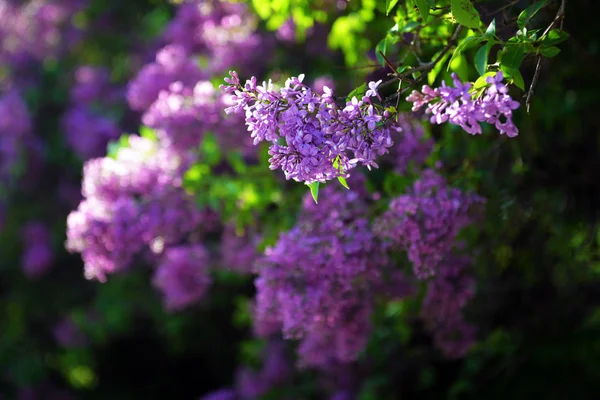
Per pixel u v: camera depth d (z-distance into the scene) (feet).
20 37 33.53
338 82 18.02
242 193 15.60
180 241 21.11
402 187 12.84
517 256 16.28
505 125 7.20
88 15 32.01
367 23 14.34
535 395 18.11
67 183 33.19
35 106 32.89
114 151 17.11
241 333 29.76
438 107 7.43
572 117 16.07
